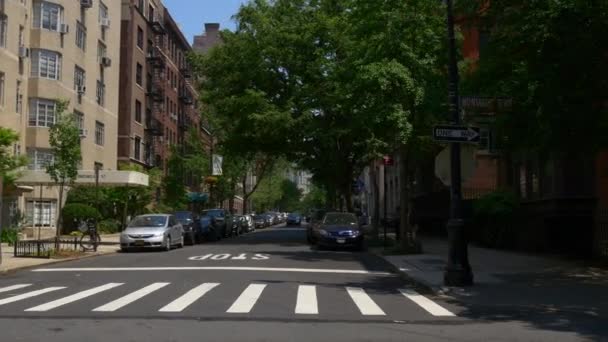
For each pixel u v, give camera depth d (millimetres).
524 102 16078
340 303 12164
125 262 21234
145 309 11094
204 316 10398
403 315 10867
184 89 74562
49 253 22156
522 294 13320
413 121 22734
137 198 43188
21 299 12406
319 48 33812
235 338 8586
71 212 38344
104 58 46250
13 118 35125
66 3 39812
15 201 36188
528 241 24875
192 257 23172
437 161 15531
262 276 16719
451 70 14883
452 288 14062
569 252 22594
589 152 16484
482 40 26578
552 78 15000
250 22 35656
